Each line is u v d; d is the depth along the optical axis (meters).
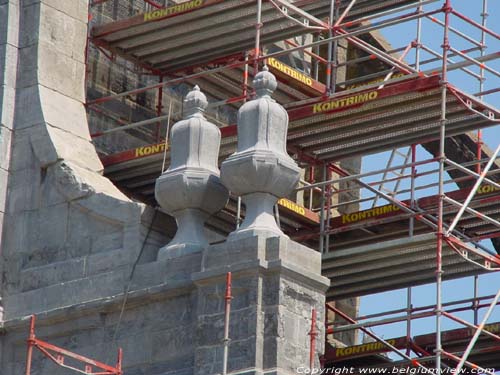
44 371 39.03
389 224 43.06
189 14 42.56
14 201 40.78
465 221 42.97
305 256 36.81
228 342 36.25
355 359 43.69
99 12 44.91
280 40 43.28
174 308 37.62
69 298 39.22
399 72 46.69
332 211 47.88
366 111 40.03
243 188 37.19
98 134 43.03
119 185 42.88
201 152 38.19
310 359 36.22
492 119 39.59
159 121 43.78
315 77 47.56
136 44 44.06
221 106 46.62
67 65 42.09
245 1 41.81
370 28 41.22
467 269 41.47
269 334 36.03
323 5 43.66
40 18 42.00
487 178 44.62
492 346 43.38
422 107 39.69
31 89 41.53
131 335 38.03
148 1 45.84
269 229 36.81
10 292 40.09
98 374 37.00
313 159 42.28
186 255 37.62
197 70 45.19
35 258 40.09
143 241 38.62
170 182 37.94
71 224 39.81
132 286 38.28
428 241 39.72
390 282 42.25
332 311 45.53
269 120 37.41
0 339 39.69
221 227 42.59
